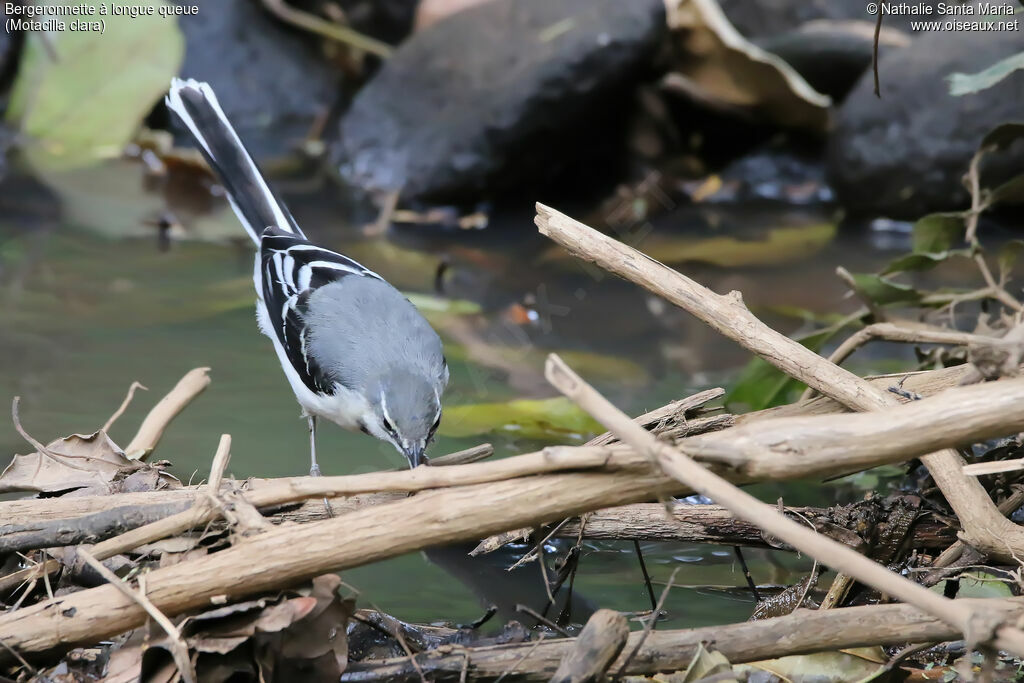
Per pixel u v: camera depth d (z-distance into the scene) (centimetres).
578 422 1030
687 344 1245
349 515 553
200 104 1095
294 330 945
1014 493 718
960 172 1548
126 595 564
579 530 734
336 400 911
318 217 1642
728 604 746
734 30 1852
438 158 1681
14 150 1820
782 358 702
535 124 1669
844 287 1376
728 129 1816
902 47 1639
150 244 1514
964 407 467
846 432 477
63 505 671
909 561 733
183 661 537
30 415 1004
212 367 1151
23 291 1329
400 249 1538
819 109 1719
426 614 731
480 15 1767
